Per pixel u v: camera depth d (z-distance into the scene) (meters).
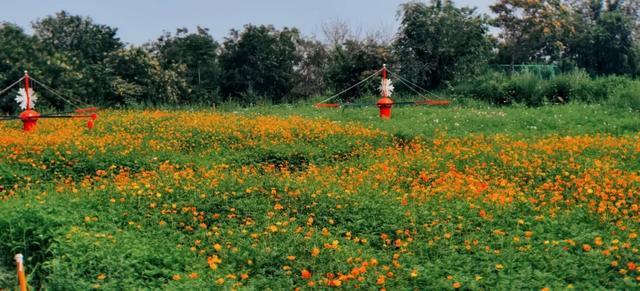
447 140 16.22
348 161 13.91
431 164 12.44
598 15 53.28
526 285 6.37
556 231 8.10
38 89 26.77
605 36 46.31
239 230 8.45
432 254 7.63
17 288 7.02
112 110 23.97
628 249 7.16
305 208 9.35
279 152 14.32
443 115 21.64
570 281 6.60
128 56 28.78
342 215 9.02
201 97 32.34
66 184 11.09
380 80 30.70
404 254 7.47
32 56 27.39
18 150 13.02
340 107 25.47
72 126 17.98
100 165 12.58
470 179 10.60
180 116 19.89
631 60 47.69
